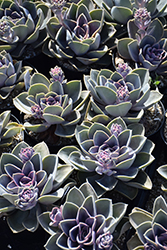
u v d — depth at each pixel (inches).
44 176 30.1
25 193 29.5
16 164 31.0
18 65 35.6
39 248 33.3
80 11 36.4
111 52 38.6
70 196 29.8
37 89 33.6
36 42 37.8
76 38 36.0
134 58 36.0
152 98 33.8
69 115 33.7
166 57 35.9
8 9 37.1
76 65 36.9
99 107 34.0
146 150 32.1
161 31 36.4
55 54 36.4
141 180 31.6
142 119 34.9
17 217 30.7
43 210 30.9
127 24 36.4
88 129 31.6
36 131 33.7
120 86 33.2
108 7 37.8
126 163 30.4
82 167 31.2
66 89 34.2
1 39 36.4
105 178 31.5
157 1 38.0
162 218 29.0
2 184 30.3
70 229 29.0
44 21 38.4
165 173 31.5
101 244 28.4
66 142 34.7
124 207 30.0
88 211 29.5
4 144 33.0
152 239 29.0
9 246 33.6
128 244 29.9
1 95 35.7
